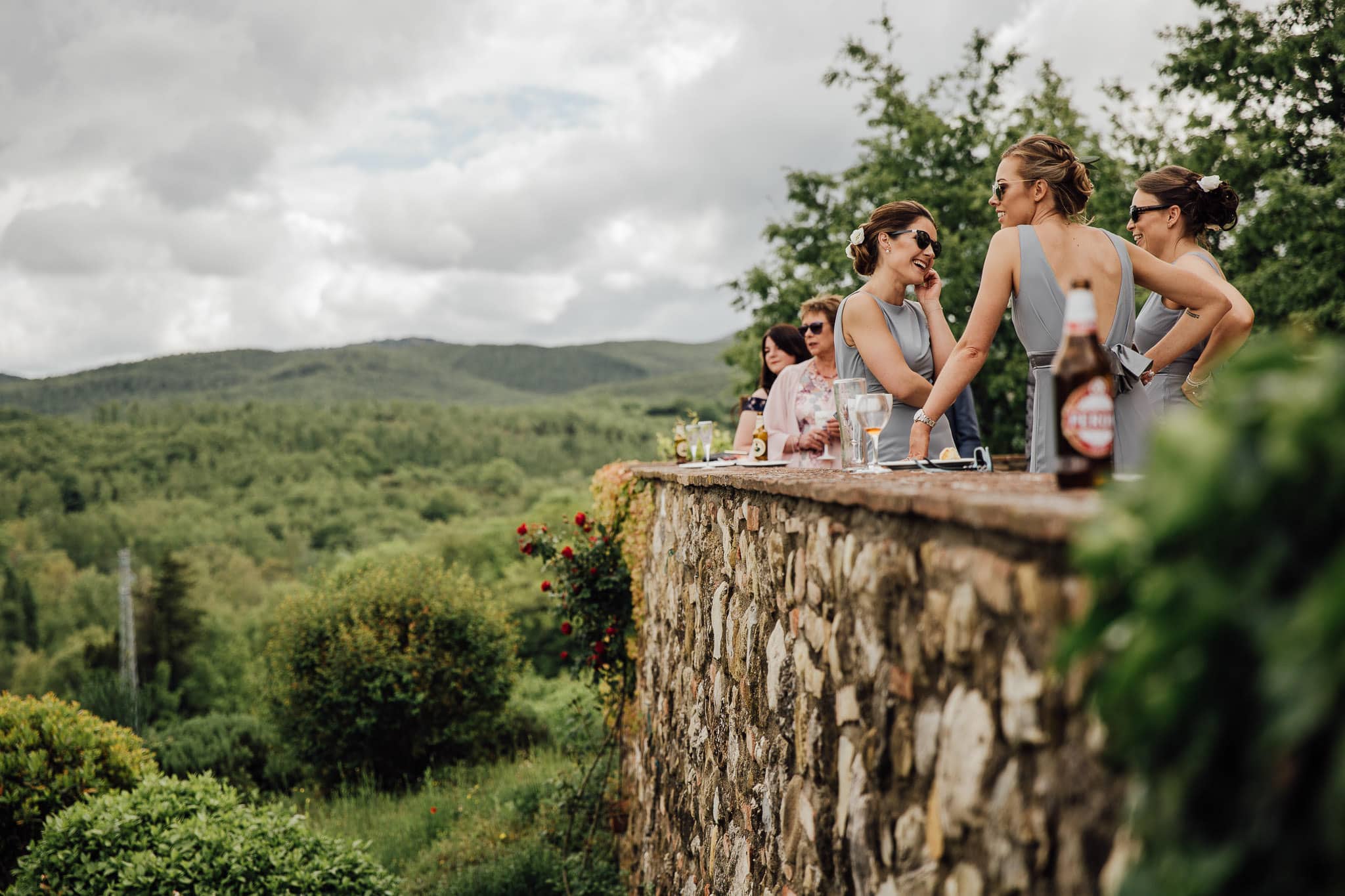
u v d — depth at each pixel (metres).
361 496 101.38
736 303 21.66
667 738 5.39
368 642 17.36
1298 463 0.78
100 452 109.50
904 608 1.87
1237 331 3.75
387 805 14.98
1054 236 3.27
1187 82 16.42
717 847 3.79
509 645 18.52
